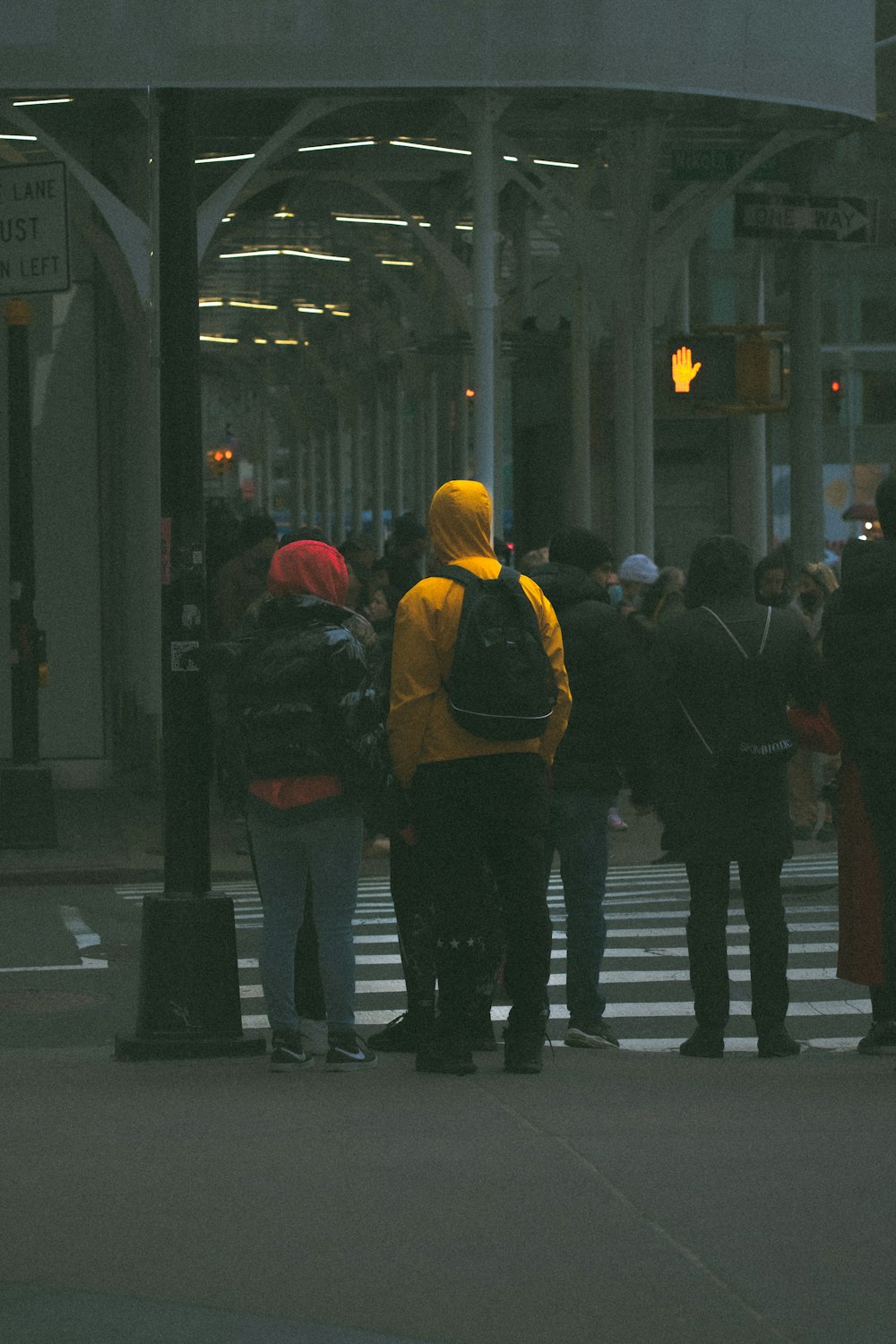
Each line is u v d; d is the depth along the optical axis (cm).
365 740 1895
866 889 2077
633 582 4281
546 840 2125
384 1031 2150
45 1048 2322
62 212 3569
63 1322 1159
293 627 1927
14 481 4128
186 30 4466
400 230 8775
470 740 1834
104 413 5272
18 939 3203
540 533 8275
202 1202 1416
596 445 7625
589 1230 1330
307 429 17262
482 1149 1565
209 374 18250
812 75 5053
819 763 4275
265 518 4512
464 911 1888
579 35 4659
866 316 15000
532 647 1817
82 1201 1425
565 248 7088
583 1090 1836
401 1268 1254
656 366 7119
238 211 7581
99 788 5306
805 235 4994
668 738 2069
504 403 10319
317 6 4519
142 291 4838
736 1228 1330
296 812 1920
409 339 11081
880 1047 2116
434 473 11281
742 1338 1124
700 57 4825
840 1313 1162
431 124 5625
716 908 2108
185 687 2109
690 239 5784
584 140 6031
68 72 4434
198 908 2111
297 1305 1187
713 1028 2123
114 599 5525
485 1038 2159
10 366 4116
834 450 15012
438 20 4581
